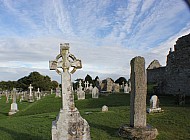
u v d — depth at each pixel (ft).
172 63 96.48
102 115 48.78
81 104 82.02
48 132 37.11
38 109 80.94
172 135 33.27
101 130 36.63
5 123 49.73
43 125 43.19
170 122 39.93
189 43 87.81
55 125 28.22
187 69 87.76
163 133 34.14
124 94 105.09
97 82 147.02
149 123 40.24
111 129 36.96
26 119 53.16
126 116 46.09
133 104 34.47
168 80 98.43
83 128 28.50
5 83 330.95
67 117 28.22
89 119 45.29
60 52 30.30
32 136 35.53
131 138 31.78
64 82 29.19
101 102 82.43
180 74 91.15
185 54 89.20
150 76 148.05
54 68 29.63
